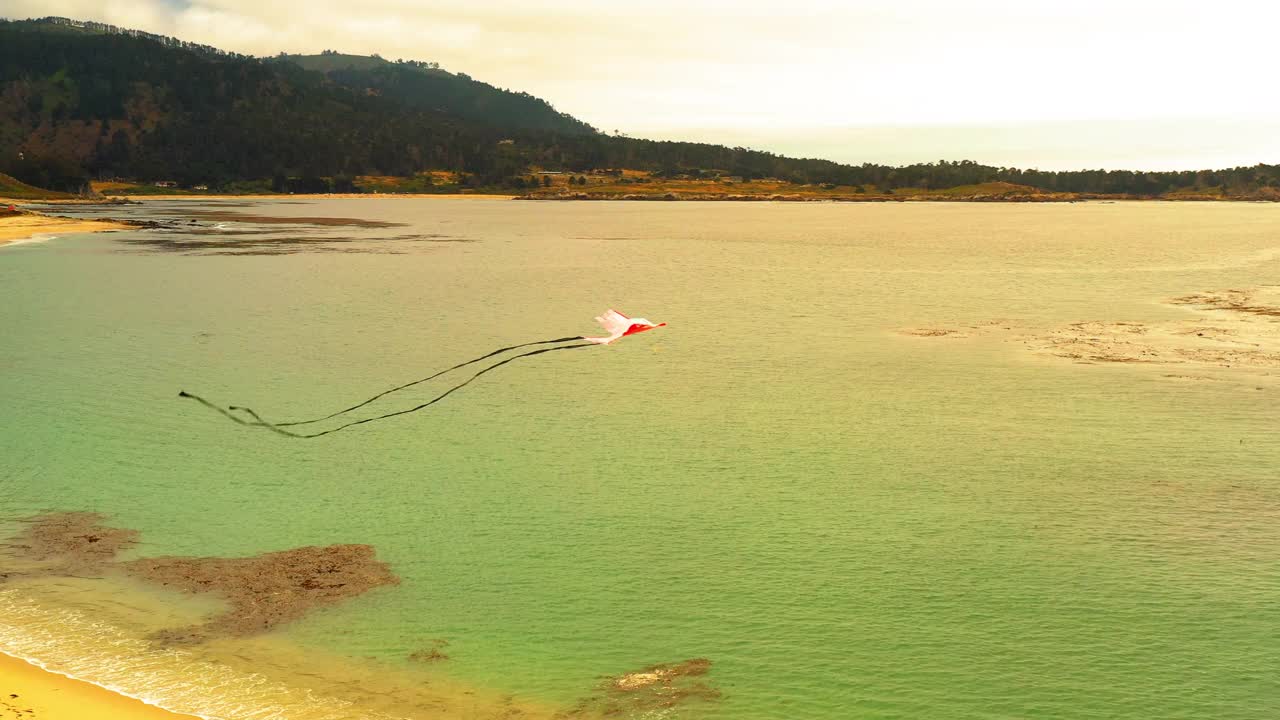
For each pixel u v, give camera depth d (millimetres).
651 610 21578
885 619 21234
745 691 18531
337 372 45562
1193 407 38031
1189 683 18781
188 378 43594
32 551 24312
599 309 67625
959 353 50156
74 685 18031
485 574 23328
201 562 23812
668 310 67625
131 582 22656
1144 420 36344
